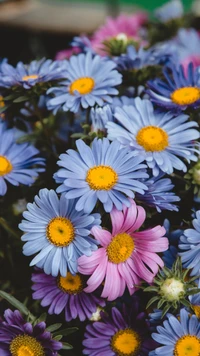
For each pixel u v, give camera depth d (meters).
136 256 0.56
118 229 0.55
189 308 0.56
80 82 0.65
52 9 1.29
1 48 1.23
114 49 0.76
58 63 0.67
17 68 0.67
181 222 0.60
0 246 0.64
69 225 0.55
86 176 0.56
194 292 0.54
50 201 0.55
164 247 0.56
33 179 0.62
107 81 0.65
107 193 0.55
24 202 0.66
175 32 0.98
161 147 0.60
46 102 0.69
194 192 0.60
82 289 0.58
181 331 0.56
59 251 0.55
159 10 0.99
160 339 0.56
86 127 0.62
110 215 0.54
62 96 0.65
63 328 0.60
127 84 0.69
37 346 0.56
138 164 0.56
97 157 0.57
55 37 1.21
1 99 0.67
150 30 0.98
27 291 0.63
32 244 0.56
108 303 0.59
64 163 0.56
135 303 0.58
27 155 0.65
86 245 0.54
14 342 0.56
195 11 1.10
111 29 0.93
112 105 0.64
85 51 0.73
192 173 0.59
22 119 0.69
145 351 0.58
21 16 1.24
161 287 0.55
